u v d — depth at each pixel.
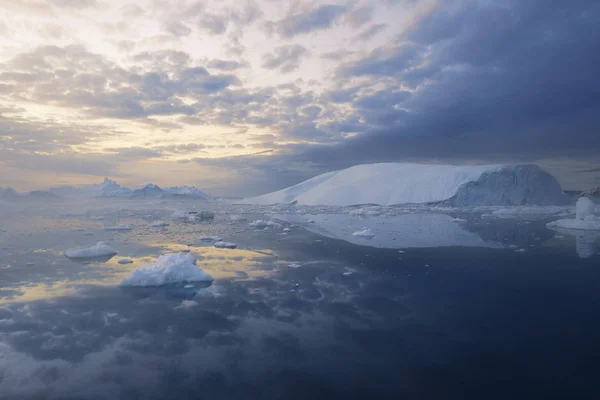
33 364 4.30
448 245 12.62
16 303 6.39
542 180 38.84
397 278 8.12
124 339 4.96
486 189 36.81
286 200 47.94
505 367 4.23
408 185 39.59
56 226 18.98
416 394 3.70
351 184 43.78
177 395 3.69
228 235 15.39
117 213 29.91
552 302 6.47
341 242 13.35
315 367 4.24
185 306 6.27
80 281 7.80
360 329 5.29
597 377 4.00
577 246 12.37
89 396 3.67
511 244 12.87
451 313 5.93
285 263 9.66
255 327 5.37
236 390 3.77
